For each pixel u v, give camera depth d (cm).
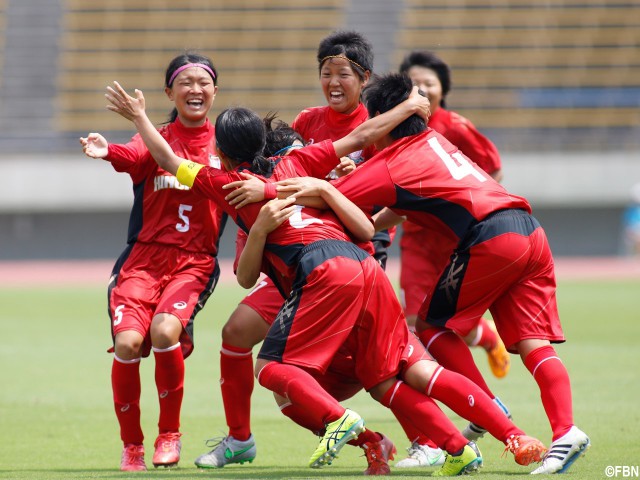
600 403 2822
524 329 1791
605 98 11081
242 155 1853
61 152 10400
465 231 1786
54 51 11412
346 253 1720
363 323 1727
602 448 2088
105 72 11288
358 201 1817
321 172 1892
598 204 10619
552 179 10481
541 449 1648
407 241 2786
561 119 10925
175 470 1975
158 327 2016
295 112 11112
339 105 2150
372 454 1823
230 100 11125
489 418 1689
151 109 11100
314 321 1695
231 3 11769
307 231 1755
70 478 1748
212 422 2680
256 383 3597
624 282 8344
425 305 1870
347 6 11725
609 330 5009
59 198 10344
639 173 10500
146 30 11588
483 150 2791
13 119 10862
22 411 2881
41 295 7375
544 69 11225
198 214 2153
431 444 2064
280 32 11562
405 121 1884
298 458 2159
